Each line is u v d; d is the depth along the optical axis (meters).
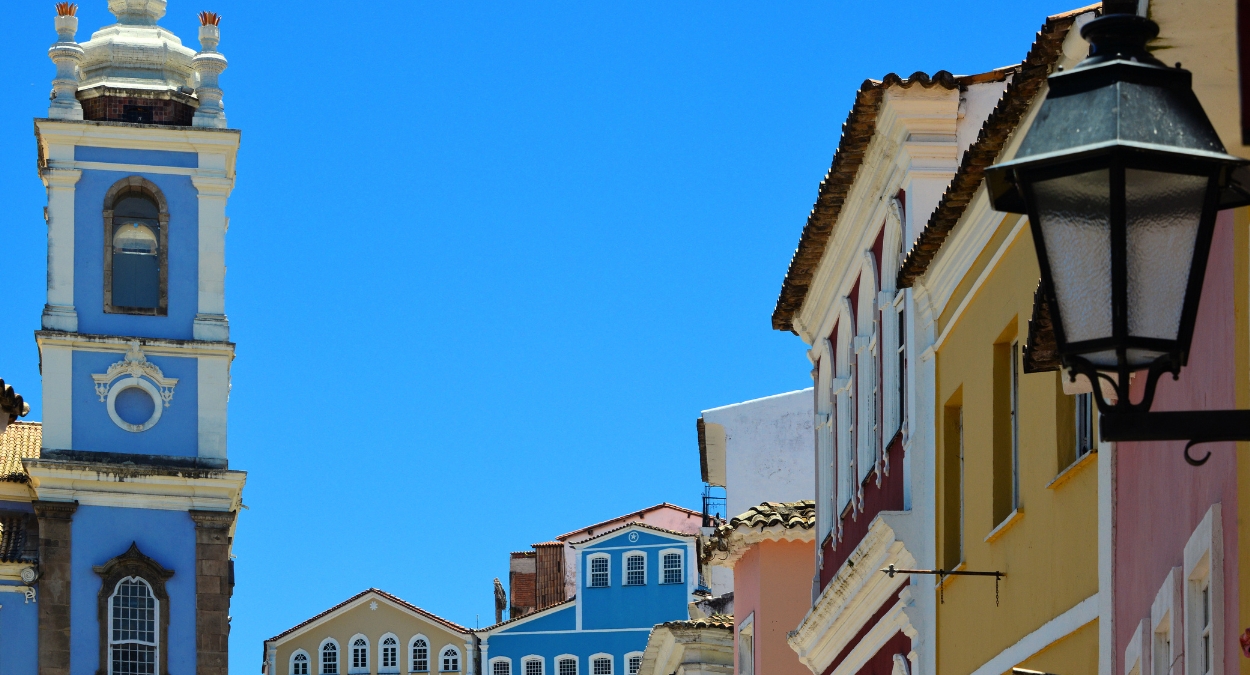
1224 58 9.08
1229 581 9.34
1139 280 6.51
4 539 47.25
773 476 43.22
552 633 77.31
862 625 22.42
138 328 49.06
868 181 20.97
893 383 20.86
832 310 24.92
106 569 47.00
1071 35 13.06
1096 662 13.18
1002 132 14.97
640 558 77.19
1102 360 6.59
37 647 46.38
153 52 51.12
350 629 79.75
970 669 17.30
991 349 16.62
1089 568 13.47
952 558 18.31
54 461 47.22
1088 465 13.52
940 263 17.94
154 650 46.97
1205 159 6.53
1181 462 10.66
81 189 49.44
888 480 20.80
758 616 28.86
